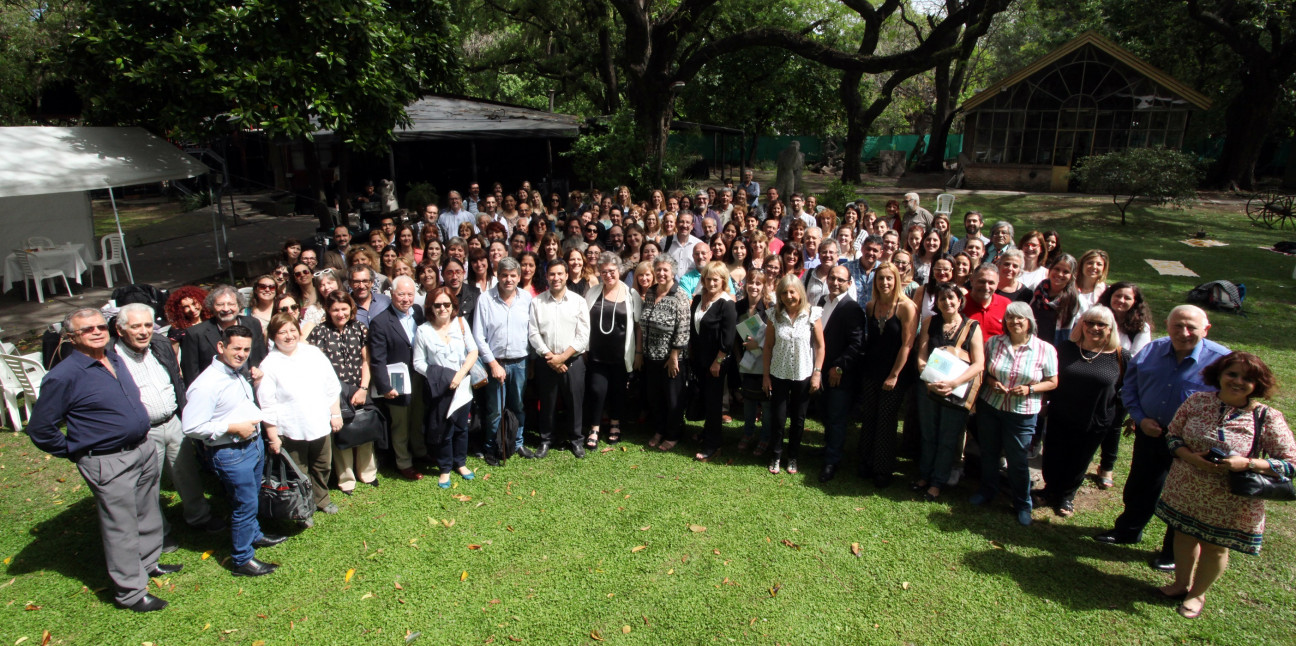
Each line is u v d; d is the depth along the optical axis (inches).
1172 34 926.4
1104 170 698.2
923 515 188.1
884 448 200.8
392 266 255.0
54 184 322.7
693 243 292.8
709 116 1117.7
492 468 217.5
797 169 662.5
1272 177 1130.0
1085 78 919.7
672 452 227.6
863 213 327.6
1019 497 183.2
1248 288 430.9
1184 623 146.0
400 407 205.2
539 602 155.6
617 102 943.7
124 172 356.5
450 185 835.4
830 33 1083.3
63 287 447.8
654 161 663.8
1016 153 987.9
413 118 649.6
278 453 170.1
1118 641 141.6
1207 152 1187.3
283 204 826.2
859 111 996.6
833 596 156.4
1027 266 240.4
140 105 377.1
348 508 193.5
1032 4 1227.9
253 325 191.9
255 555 170.7
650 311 219.6
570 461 221.5
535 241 309.7
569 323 215.6
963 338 185.5
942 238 269.3
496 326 212.5
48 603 156.3
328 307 191.0
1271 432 133.5
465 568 167.5
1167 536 162.1
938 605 153.2
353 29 357.1
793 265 250.8
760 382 215.5
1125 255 539.2
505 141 836.0
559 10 879.1
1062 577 161.6
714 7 868.0
